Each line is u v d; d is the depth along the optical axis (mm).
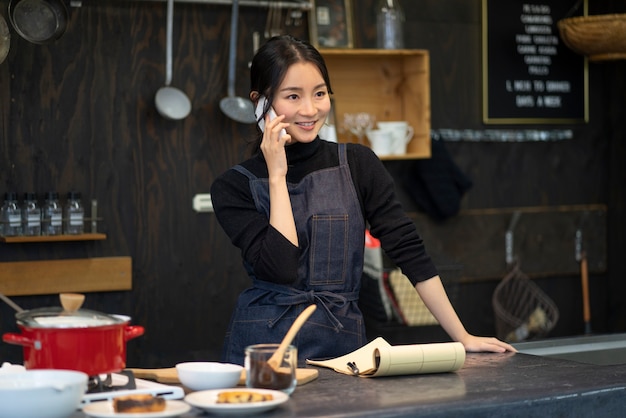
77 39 4086
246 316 2457
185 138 4289
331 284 2471
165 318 4281
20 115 4004
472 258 4879
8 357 3988
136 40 4180
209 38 4320
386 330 4477
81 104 4102
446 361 2039
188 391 1907
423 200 4688
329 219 2475
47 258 4066
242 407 1624
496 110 4902
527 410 1796
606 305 5234
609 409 1903
